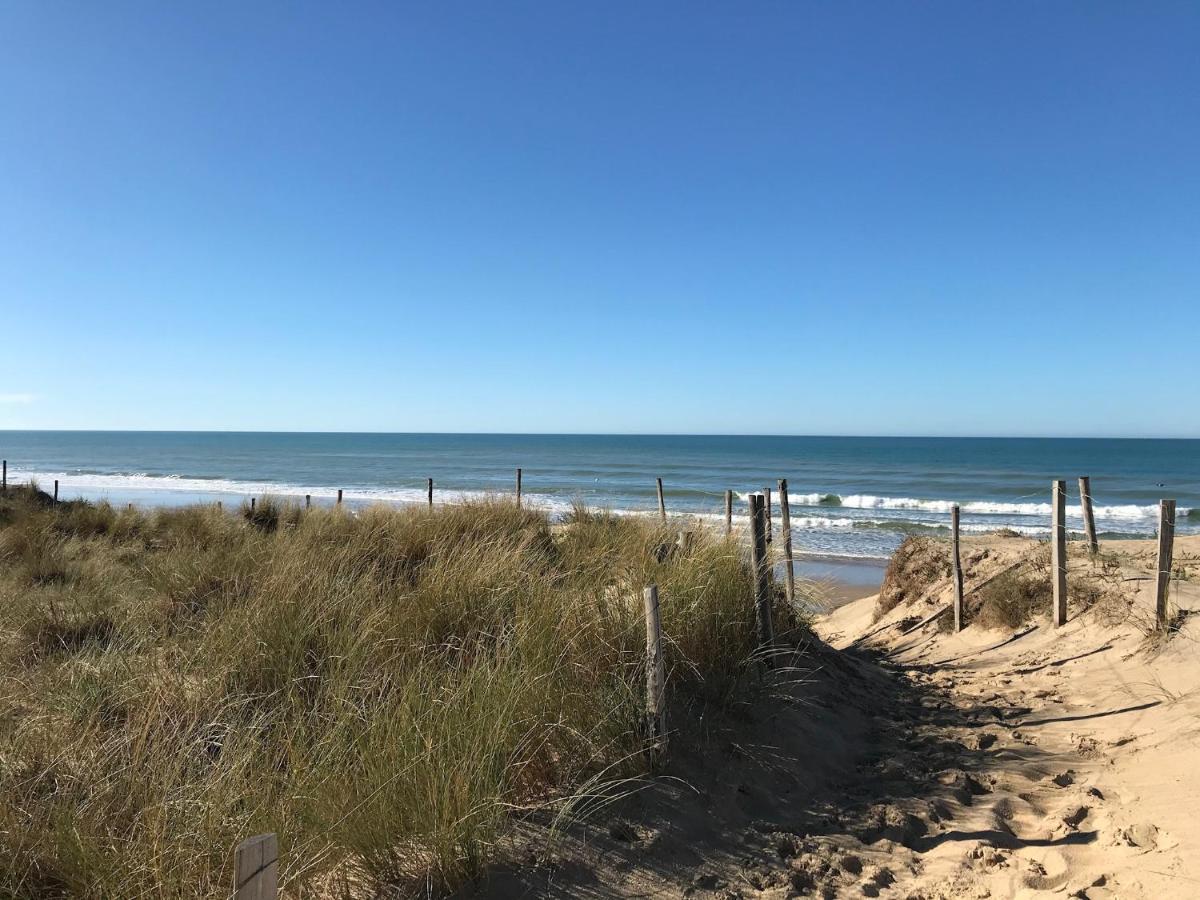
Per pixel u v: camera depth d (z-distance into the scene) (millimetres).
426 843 2982
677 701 4625
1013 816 4113
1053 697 6414
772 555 6293
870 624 12258
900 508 39000
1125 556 9797
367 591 5621
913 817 4039
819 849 3646
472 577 5625
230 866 2795
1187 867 3170
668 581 5500
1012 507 38562
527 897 2953
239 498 41344
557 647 4520
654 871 3262
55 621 6059
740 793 4035
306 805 3104
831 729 5305
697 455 92625
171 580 6945
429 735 3365
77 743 3598
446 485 51531
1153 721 5156
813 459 83750
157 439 177500
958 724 5871
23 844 2824
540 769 3768
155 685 4254
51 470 68875
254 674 4516
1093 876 3297
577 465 73688
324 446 129125
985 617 9500
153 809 2898
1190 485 51094
